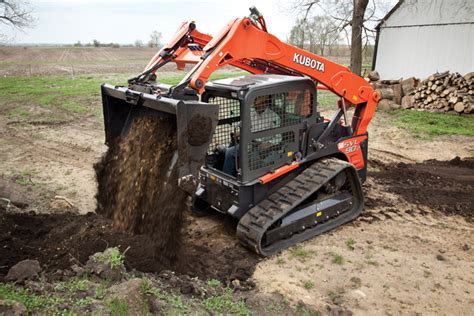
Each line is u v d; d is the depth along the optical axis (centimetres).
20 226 529
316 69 582
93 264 405
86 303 340
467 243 570
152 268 447
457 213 670
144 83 532
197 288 425
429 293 452
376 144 1078
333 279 479
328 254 533
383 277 482
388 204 702
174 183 471
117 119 569
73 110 1456
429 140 1093
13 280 373
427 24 1579
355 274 489
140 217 496
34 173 824
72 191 734
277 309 416
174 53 578
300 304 426
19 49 7881
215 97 565
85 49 8331
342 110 632
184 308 375
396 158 971
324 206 595
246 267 504
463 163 916
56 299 342
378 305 430
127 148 544
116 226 508
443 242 573
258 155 532
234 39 488
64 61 4641
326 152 609
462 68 1491
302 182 557
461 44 1478
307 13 1706
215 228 609
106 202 561
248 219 525
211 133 423
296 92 556
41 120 1301
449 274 489
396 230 608
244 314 397
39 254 446
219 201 571
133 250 458
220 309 399
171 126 500
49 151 984
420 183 802
